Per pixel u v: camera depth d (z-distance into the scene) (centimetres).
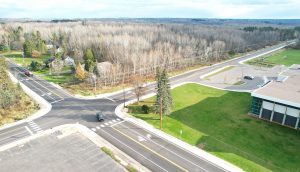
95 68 9131
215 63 12694
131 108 6538
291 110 5556
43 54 14362
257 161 4400
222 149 4744
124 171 4031
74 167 4116
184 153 4575
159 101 5856
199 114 6262
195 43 14575
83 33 16600
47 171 4016
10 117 5862
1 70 6738
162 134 5225
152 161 4316
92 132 5256
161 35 17025
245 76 9675
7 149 4603
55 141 4888
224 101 7181
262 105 5966
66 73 10056
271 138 5169
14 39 16088
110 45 12538
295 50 17200
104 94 7612
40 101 6931
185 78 9656
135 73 9569
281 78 7750
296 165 4316
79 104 6769
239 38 17188
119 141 4931
